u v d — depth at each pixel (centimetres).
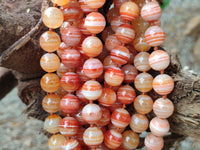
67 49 9
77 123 9
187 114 9
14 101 34
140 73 9
